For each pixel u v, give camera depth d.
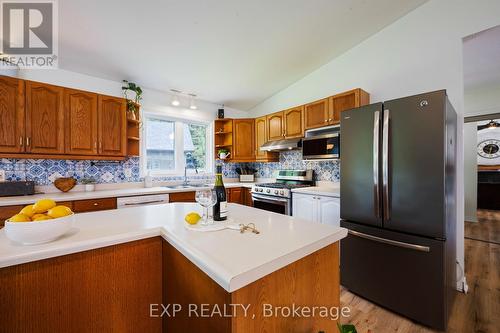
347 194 2.00
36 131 2.23
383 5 2.19
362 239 1.90
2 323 0.78
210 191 1.21
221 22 2.12
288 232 1.01
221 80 3.29
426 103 1.55
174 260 1.03
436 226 1.52
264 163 4.28
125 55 2.48
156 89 3.41
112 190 2.83
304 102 3.44
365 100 2.63
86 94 2.54
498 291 2.00
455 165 1.99
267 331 0.78
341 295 1.99
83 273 0.93
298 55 2.87
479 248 3.02
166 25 2.07
